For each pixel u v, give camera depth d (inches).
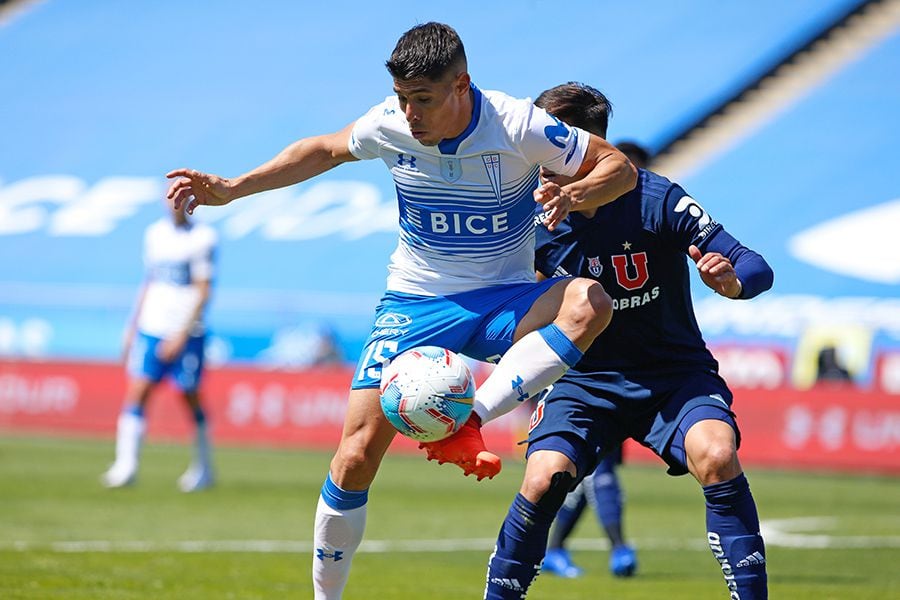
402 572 1042.7
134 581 922.7
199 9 4931.1
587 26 4212.6
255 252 3786.9
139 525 1320.1
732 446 649.6
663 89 3890.3
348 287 3585.1
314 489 1764.3
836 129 3695.9
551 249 726.5
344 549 679.1
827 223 3417.8
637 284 705.0
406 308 673.0
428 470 2194.9
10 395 2785.4
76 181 4335.6
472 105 629.0
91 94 4685.0
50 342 3649.1
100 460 2123.5
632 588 977.5
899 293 3154.5
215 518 1406.3
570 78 4003.4
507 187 647.1
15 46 5004.9
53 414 2738.7
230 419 2566.4
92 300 3634.4
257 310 3184.1
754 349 2500.0
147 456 2269.9
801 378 2477.9
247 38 4726.9
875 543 1284.4
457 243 660.7
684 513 1578.5
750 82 3846.0
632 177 641.6
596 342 713.0
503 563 661.3
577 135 638.5
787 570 1085.1
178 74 4658.0
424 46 598.9
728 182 3624.5
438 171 641.0
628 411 703.7
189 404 1744.6
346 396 2456.9
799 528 1409.9
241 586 921.5
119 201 4210.1
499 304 664.4
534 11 4335.6
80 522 1322.6
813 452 2134.6
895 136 3624.5
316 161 687.7
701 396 684.7
